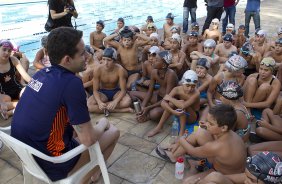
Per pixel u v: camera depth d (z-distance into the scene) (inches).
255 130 132.3
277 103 138.3
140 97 169.3
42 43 178.5
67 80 69.1
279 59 196.1
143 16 568.1
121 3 689.0
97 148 79.7
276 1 732.0
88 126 72.1
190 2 350.0
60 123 71.5
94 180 100.3
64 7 201.9
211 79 154.6
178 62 196.4
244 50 197.2
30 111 70.0
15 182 102.1
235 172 91.0
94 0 682.8
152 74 157.2
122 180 104.5
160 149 118.3
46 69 73.0
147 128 142.3
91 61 180.4
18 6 553.6
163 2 740.7
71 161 77.1
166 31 296.5
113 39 221.0
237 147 88.2
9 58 153.1
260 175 66.3
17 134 71.6
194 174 101.3
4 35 383.2
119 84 167.2
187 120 139.9
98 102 155.6
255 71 201.3
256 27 327.6
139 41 229.0
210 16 308.3
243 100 152.9
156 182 103.7
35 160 70.5
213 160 96.3
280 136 125.5
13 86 156.1
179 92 136.8
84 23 480.7
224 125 84.1
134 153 120.8
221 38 272.7
